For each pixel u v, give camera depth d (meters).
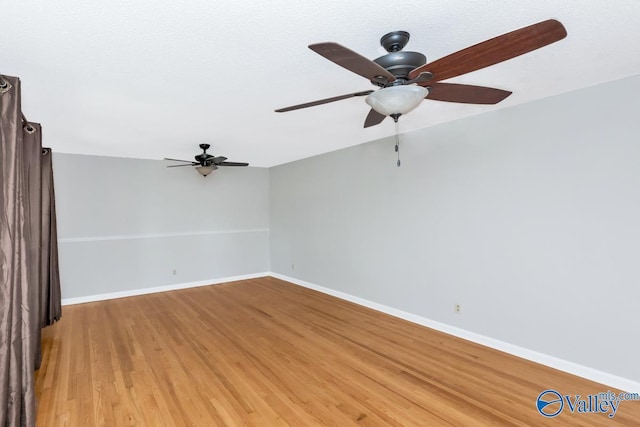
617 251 2.49
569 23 1.67
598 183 2.57
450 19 1.62
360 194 4.69
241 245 6.57
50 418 2.22
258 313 4.43
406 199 4.04
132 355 3.18
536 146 2.91
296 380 2.69
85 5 1.44
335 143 4.58
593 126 2.59
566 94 2.72
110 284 5.30
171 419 2.21
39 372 2.85
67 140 4.11
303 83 2.38
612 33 1.78
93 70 2.11
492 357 3.05
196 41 1.77
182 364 2.99
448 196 3.58
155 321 4.16
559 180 2.78
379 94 1.68
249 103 2.78
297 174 6.00
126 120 3.24
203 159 4.46
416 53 1.68
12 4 1.42
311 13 1.54
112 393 2.52
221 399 2.43
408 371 2.81
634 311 2.42
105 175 5.28
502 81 2.47
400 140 4.09
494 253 3.21
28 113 2.98
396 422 2.15
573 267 2.71
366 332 3.71
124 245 5.43
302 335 3.64
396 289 4.21
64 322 4.14
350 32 1.72
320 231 5.49
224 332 3.76
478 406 2.31
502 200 3.14
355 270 4.83
